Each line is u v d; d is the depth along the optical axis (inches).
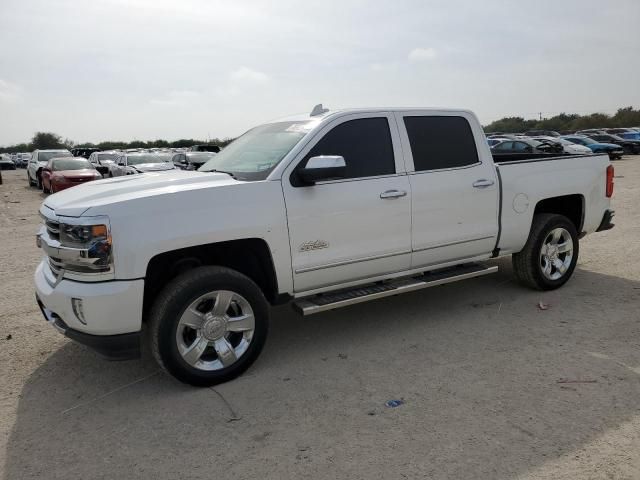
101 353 145.4
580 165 234.5
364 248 177.3
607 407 133.9
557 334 183.3
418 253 189.9
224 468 115.2
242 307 157.5
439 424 128.8
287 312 218.7
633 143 1403.8
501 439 121.3
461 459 114.4
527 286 233.6
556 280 229.9
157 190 150.1
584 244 321.7
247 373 161.8
